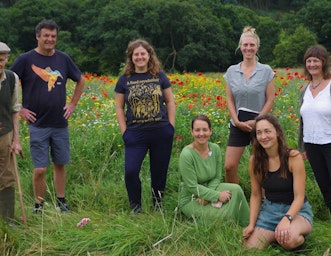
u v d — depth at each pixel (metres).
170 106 5.20
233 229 4.50
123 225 4.69
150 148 5.15
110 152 6.73
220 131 7.10
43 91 5.15
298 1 94.81
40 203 5.28
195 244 4.34
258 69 5.17
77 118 8.02
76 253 4.32
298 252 4.31
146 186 5.70
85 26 57.47
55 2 58.88
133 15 54.34
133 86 5.02
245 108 5.18
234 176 5.40
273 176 4.45
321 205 5.41
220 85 11.30
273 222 4.42
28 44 56.75
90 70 55.25
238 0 91.62
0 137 4.67
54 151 5.34
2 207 4.82
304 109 4.82
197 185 4.96
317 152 4.81
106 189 5.75
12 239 4.35
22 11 56.31
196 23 53.50
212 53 54.56
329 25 61.09
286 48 53.16
